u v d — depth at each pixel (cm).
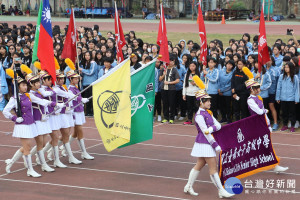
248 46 1744
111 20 4419
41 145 952
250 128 859
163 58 1311
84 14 4844
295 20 4400
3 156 1082
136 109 927
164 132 1310
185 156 1066
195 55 1532
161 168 977
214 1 4784
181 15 4906
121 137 880
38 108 931
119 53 1362
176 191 834
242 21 4441
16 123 906
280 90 1288
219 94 1386
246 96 1310
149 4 5025
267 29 3366
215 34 3036
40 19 980
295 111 1298
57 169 977
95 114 920
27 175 930
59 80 992
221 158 814
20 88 895
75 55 1339
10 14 5144
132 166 993
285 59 1295
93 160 1045
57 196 813
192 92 1380
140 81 928
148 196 809
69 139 1068
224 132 823
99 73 1461
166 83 1404
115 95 916
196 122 796
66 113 993
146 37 2952
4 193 832
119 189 847
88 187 859
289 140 1202
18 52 1658
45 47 972
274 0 4594
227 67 1359
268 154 889
